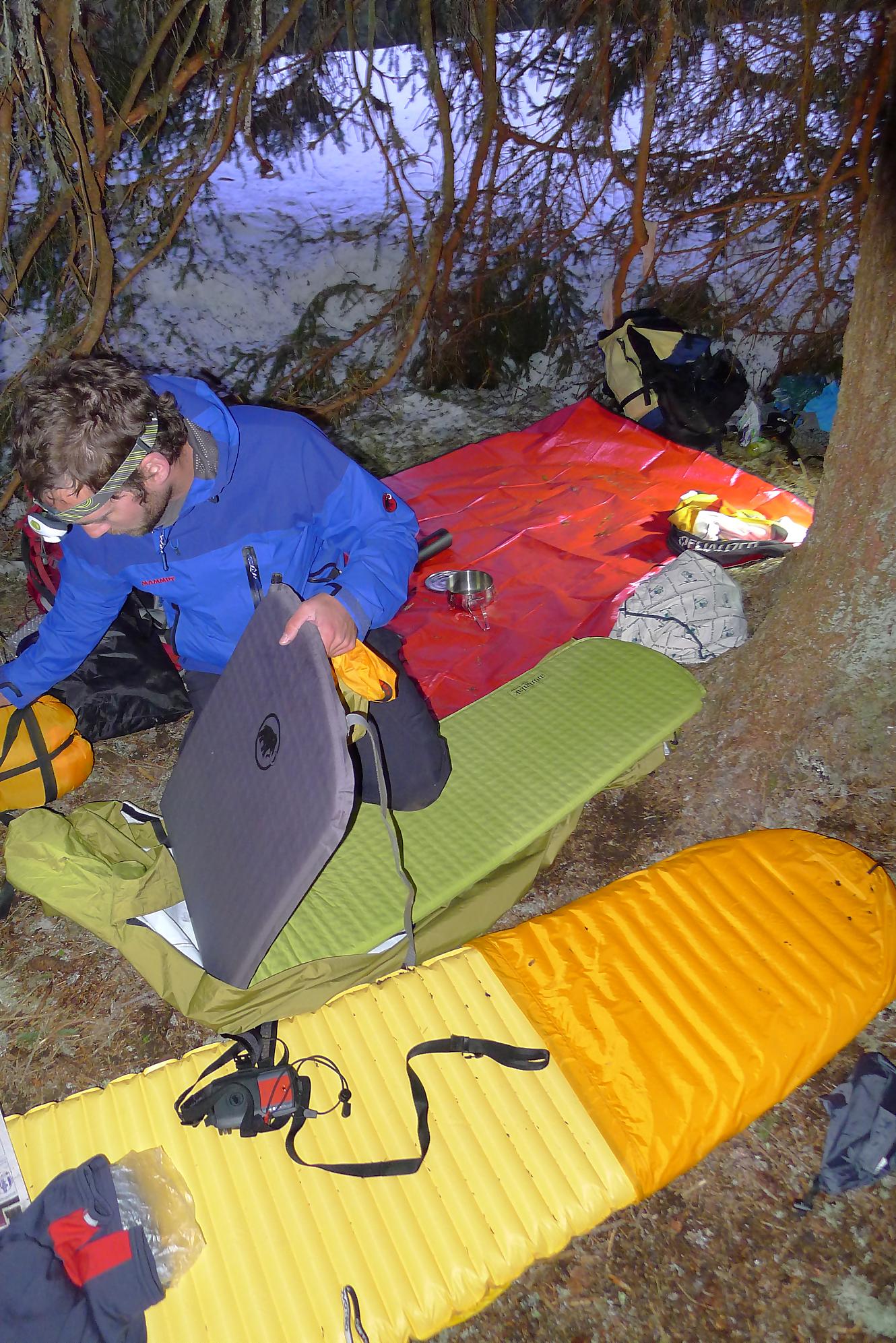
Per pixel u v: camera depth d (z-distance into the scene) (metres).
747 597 3.15
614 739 2.47
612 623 3.02
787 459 4.01
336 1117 1.74
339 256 6.60
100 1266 1.53
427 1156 1.68
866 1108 1.79
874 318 2.03
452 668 2.99
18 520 3.91
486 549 3.51
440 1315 1.51
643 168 4.01
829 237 4.80
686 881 2.14
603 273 5.73
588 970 1.96
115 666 2.82
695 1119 1.71
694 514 3.43
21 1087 1.96
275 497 1.81
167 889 2.10
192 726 2.10
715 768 2.51
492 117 4.39
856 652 2.34
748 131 5.22
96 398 1.42
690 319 4.99
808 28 4.38
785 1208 1.70
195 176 3.93
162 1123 1.75
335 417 4.65
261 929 1.70
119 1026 2.06
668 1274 1.62
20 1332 1.45
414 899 2.01
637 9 4.45
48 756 2.51
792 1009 1.86
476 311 4.81
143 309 5.82
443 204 4.51
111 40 3.64
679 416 4.00
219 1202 1.63
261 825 1.71
